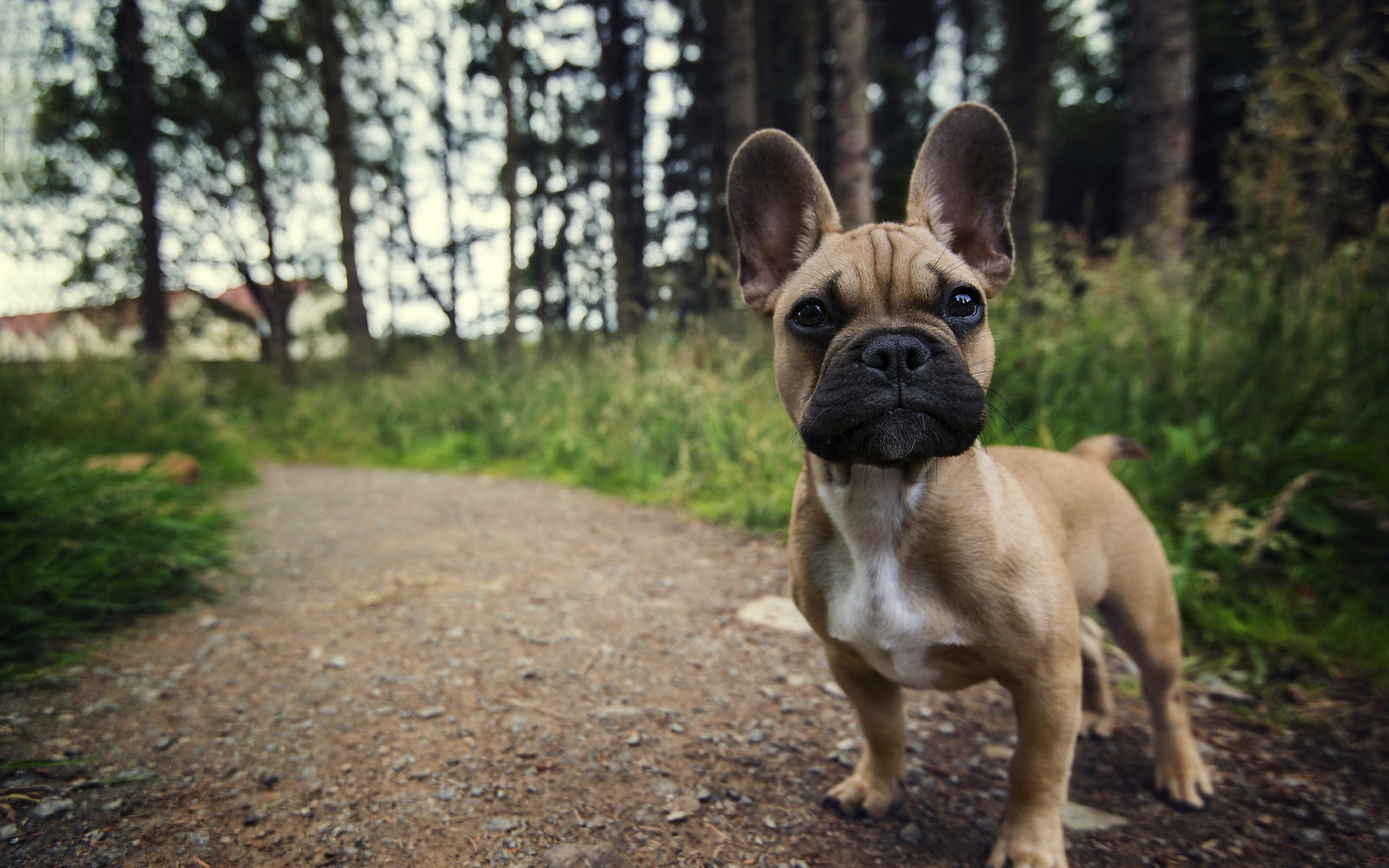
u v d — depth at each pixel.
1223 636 0.62
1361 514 0.66
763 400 1.26
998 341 0.96
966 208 0.45
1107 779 0.47
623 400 1.46
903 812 0.43
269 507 1.20
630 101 4.73
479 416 1.86
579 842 0.39
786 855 0.39
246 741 0.47
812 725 0.52
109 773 0.42
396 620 0.69
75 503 0.71
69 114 3.01
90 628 0.62
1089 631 0.53
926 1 4.22
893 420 0.32
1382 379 0.73
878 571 0.37
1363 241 0.79
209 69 3.44
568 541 0.98
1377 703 0.53
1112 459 0.52
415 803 0.41
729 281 1.48
